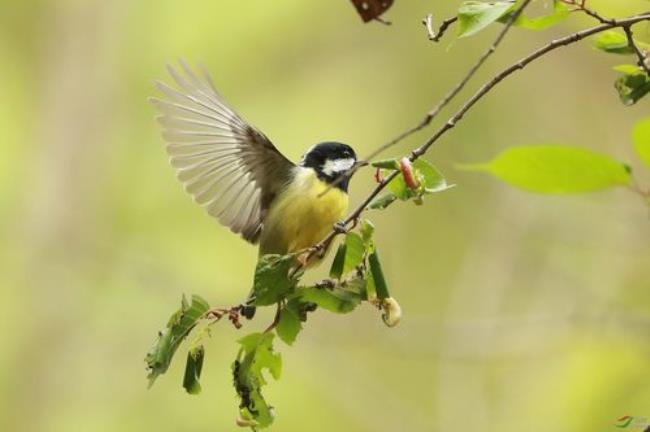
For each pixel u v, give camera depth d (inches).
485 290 554.9
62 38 767.1
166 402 639.8
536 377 520.4
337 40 701.3
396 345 530.3
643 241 484.1
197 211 676.1
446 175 566.6
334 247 253.9
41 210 740.0
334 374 586.6
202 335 162.1
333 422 588.1
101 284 684.7
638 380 490.3
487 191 555.5
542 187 152.6
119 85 760.3
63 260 713.6
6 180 749.3
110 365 668.1
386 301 166.9
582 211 499.5
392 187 162.7
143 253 661.9
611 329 468.4
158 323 655.1
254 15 706.2
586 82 600.1
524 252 526.0
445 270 595.5
